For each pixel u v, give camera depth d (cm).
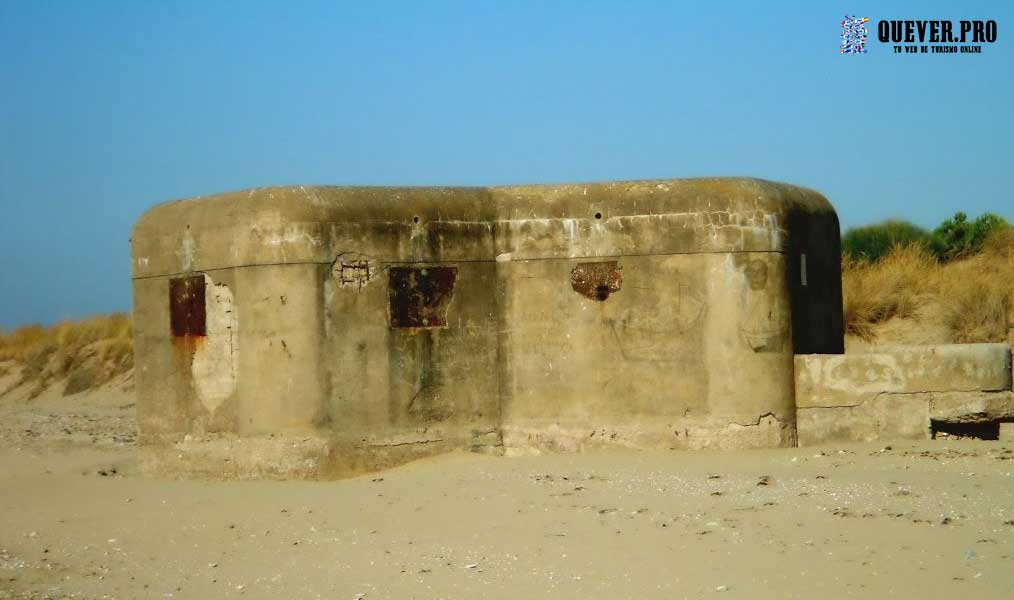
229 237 1091
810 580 683
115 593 759
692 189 1100
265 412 1072
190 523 939
